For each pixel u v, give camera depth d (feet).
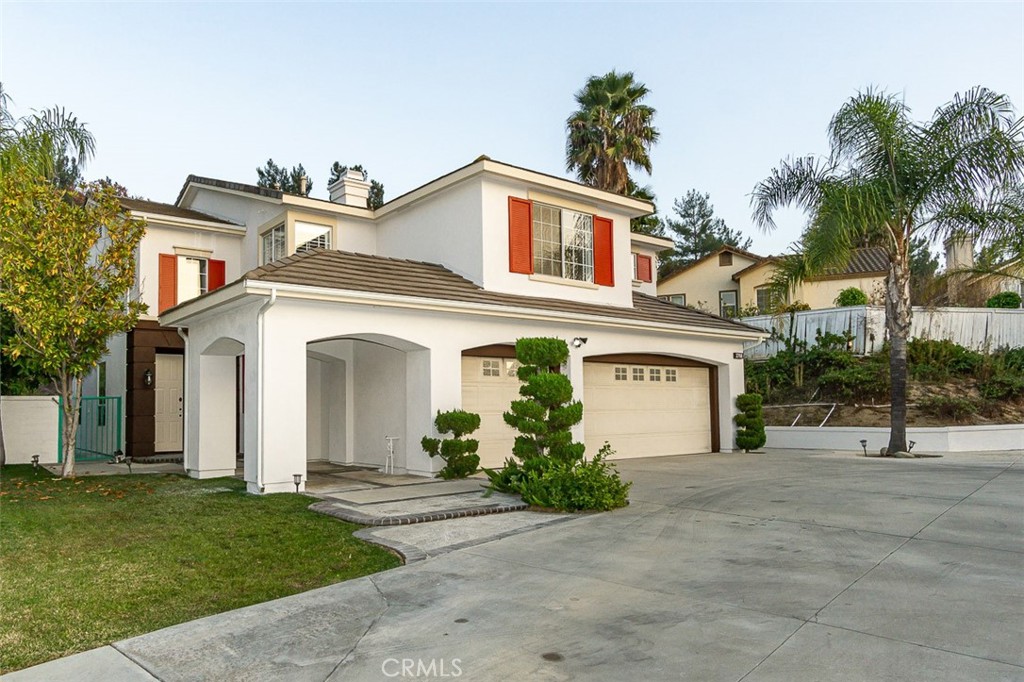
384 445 44.29
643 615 15.87
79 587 18.53
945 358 65.77
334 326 35.83
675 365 55.83
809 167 50.52
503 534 24.58
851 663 12.82
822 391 67.31
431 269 45.42
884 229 49.24
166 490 34.99
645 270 81.35
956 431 53.78
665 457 52.37
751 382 70.79
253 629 15.58
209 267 57.57
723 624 15.08
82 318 39.01
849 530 23.91
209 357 41.09
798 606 16.10
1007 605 15.76
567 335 46.37
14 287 38.58
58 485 37.22
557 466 31.12
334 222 54.44
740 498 31.32
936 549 20.99
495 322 42.47
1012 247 46.88
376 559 21.43
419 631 15.34
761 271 106.73
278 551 22.33
